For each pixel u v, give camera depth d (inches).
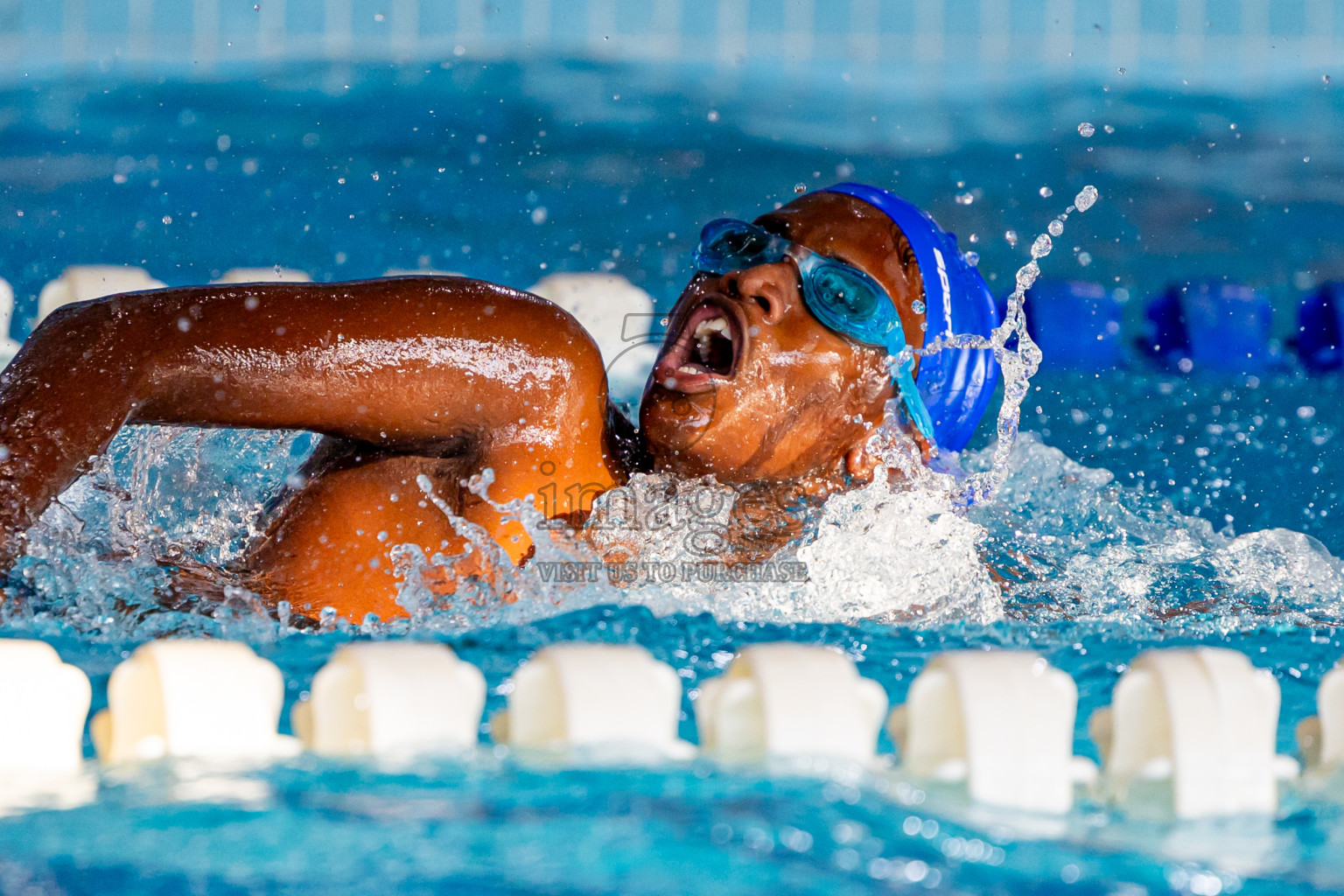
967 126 1045.8
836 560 281.7
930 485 313.1
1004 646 252.7
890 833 139.6
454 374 260.1
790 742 152.8
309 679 213.8
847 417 292.7
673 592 263.4
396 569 258.8
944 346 308.8
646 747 154.4
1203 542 369.1
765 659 158.9
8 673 155.8
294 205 844.6
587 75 1080.8
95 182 861.8
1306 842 149.2
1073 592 302.0
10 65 1034.7
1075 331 743.7
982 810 147.3
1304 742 176.7
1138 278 804.6
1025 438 443.8
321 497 272.7
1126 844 145.2
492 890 124.8
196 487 318.7
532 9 1098.1
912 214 312.3
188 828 137.6
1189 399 632.4
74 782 150.5
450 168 926.4
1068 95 1085.1
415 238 802.2
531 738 159.0
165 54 1053.2
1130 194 925.8
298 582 261.4
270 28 1070.4
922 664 236.7
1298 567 326.6
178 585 257.0
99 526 273.1
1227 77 1083.3
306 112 1003.9
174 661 156.3
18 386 239.6
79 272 581.6
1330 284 776.3
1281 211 893.8
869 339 287.4
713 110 1053.2
